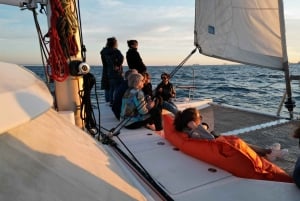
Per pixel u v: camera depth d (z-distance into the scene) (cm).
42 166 128
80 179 142
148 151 333
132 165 292
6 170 111
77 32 321
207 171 272
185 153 322
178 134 342
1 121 119
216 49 518
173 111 591
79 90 332
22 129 146
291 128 464
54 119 196
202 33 538
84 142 198
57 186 123
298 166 228
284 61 449
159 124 466
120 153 332
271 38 448
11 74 183
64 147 161
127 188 172
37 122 166
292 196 217
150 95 516
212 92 1794
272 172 265
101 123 505
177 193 230
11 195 102
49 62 309
